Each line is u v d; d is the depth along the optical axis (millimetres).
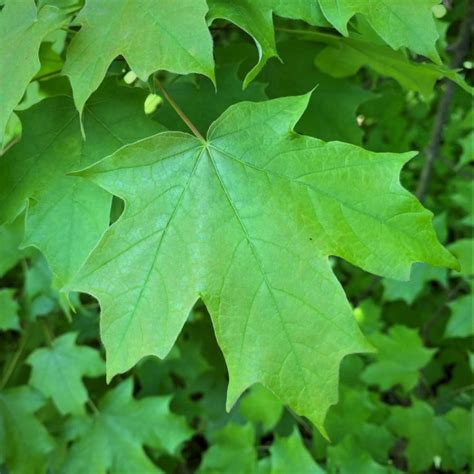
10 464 488
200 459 753
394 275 246
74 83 243
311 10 260
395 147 604
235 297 249
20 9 261
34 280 501
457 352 638
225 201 251
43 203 267
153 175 249
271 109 250
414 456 489
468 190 495
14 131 367
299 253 248
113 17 244
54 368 503
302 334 247
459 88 551
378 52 306
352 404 487
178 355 556
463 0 479
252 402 511
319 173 250
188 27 234
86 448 513
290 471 449
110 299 246
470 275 529
